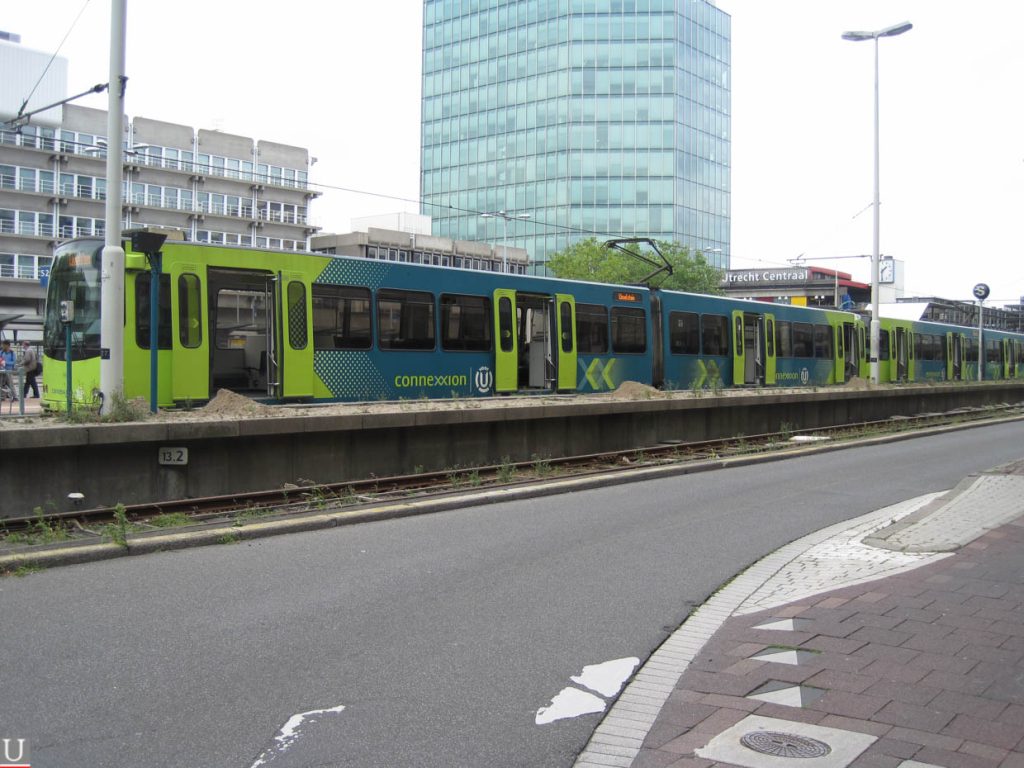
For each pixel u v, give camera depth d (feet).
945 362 147.13
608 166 293.43
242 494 38.58
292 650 18.88
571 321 75.61
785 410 78.79
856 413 89.20
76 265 53.01
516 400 64.49
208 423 37.78
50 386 54.24
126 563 26.84
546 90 300.81
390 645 19.33
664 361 85.81
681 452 61.77
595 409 58.03
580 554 28.89
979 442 72.54
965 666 17.29
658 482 47.52
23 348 90.53
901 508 38.50
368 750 14.01
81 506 34.50
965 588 23.08
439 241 280.92
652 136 292.40
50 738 14.29
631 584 24.94
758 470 53.31
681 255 229.25
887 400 95.20
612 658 18.57
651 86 292.81
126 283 49.83
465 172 318.45
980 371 160.97
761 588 24.44
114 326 41.75
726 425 71.67
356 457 44.55
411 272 63.46
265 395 55.16
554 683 17.08
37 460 33.53
